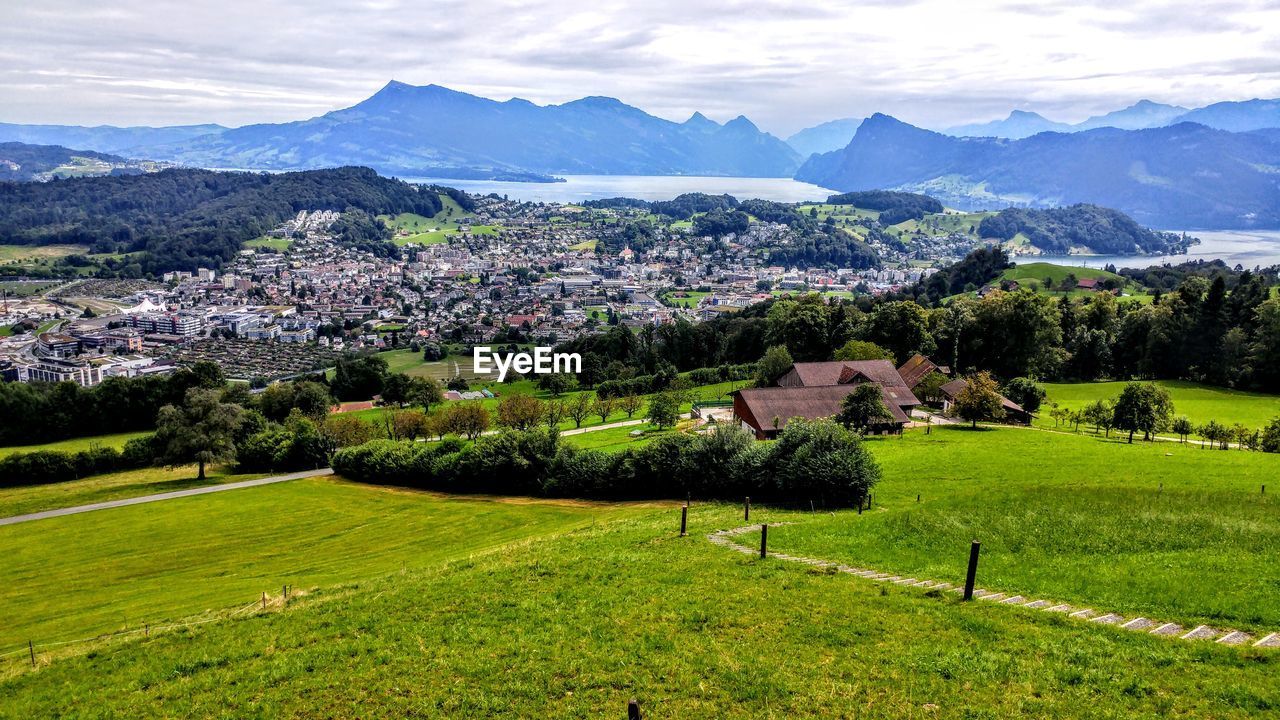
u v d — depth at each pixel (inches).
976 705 730.2
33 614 1727.4
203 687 946.7
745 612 1015.6
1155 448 2807.6
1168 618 919.7
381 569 1784.0
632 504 2338.8
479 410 4291.3
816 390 3388.3
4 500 3260.3
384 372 6702.8
